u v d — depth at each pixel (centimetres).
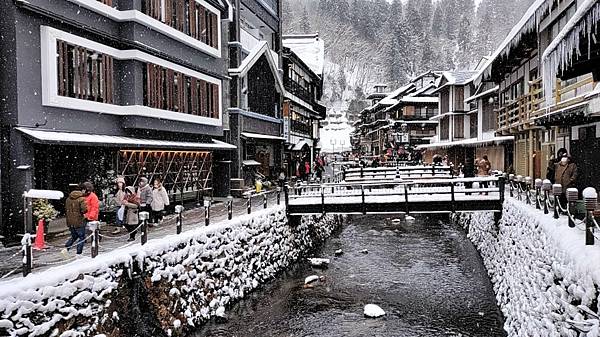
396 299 1612
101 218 1669
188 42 2081
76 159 1669
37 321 851
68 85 1492
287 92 3834
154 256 1201
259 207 2184
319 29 14188
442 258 2166
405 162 4662
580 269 766
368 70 13488
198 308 1365
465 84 4456
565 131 1959
